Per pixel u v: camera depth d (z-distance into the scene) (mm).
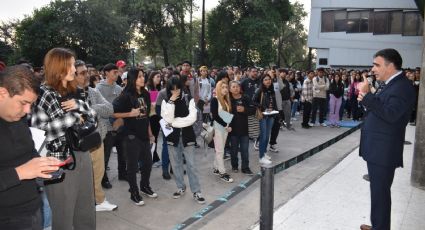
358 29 27828
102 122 4281
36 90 2016
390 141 3113
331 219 3951
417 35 26547
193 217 3545
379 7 26984
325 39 28703
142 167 4777
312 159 6812
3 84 1910
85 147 2818
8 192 1984
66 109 2758
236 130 5793
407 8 26344
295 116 13461
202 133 5730
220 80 5586
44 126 2674
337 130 10594
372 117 3242
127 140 4504
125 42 30297
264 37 29531
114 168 6277
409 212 4117
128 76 4465
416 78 11500
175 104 4586
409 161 6359
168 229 3918
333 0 28000
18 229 2053
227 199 3717
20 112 1988
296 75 14328
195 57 33781
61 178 2609
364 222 3877
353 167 6016
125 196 4914
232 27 31594
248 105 5832
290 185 5270
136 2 30297
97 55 28672
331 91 11156
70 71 2830
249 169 5953
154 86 6703
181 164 4848
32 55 29203
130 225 4016
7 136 2000
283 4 31938
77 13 28141
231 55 32469
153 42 33344
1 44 33094
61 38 28859
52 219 2820
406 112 3068
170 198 4848
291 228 3748
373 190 3242
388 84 3141
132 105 4383
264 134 6371
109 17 28891
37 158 1994
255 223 3994
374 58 3199
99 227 3947
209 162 6672
